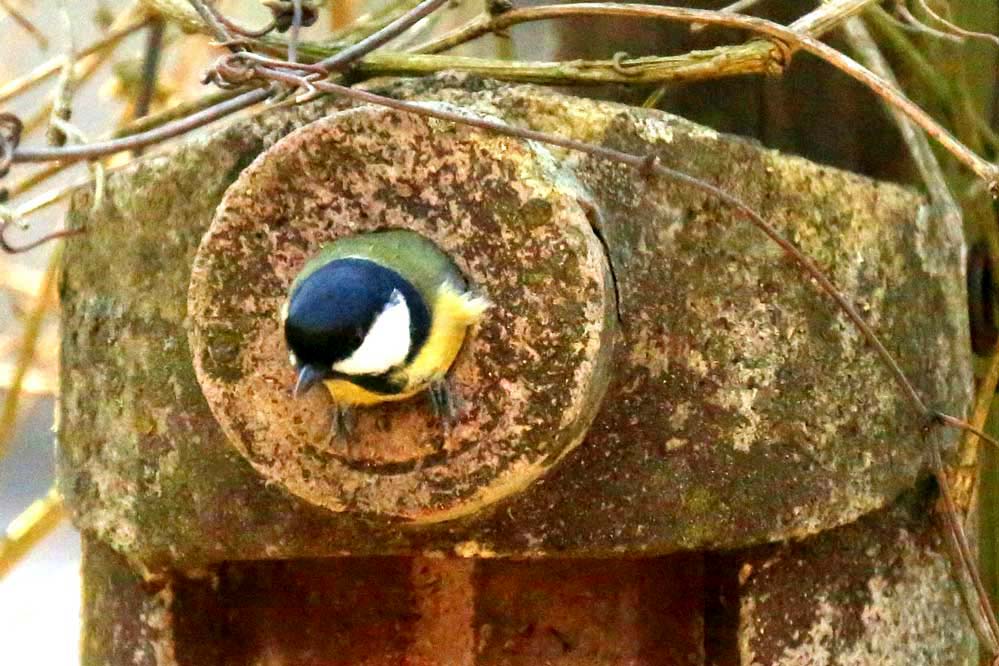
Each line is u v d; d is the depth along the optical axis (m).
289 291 2.36
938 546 2.40
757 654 2.38
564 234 2.35
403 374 2.35
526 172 2.35
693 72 2.39
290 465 2.36
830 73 2.46
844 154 2.46
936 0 2.46
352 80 2.41
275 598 2.41
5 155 2.37
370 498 2.36
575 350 2.35
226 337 2.36
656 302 2.37
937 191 2.42
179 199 2.39
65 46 2.45
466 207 2.36
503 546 2.37
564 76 2.40
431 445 2.35
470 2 2.53
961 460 2.42
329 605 2.41
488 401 2.35
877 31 2.47
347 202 2.36
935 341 2.40
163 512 2.39
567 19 2.46
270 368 2.36
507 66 2.40
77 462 2.41
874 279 2.39
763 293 2.38
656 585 2.40
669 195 2.37
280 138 2.38
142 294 2.39
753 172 2.38
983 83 2.48
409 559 2.41
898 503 2.40
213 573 2.40
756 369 2.38
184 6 2.42
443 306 2.35
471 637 2.41
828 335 2.38
